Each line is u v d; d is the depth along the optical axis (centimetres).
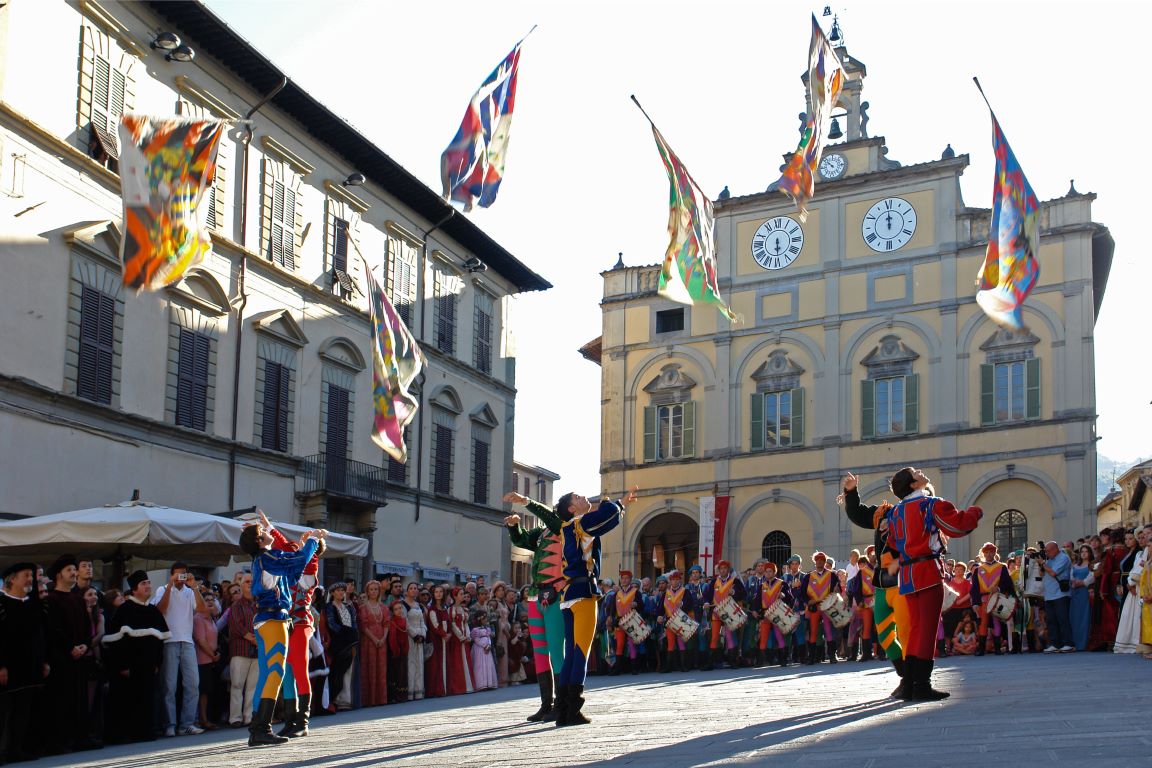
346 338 3297
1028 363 4444
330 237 3256
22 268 2222
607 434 5216
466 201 1419
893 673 1772
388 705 1911
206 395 2741
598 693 1612
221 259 2808
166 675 1494
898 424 4650
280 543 1181
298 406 3078
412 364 2059
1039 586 2362
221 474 2773
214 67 2803
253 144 2945
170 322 2636
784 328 4919
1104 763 592
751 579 2627
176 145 1201
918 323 4669
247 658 1614
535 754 832
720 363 5019
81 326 2366
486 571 4062
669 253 1392
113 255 2456
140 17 2578
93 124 2423
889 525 1095
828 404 4778
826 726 895
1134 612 1912
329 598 1836
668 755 764
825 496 4716
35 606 1242
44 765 1154
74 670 1328
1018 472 4394
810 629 2534
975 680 1370
